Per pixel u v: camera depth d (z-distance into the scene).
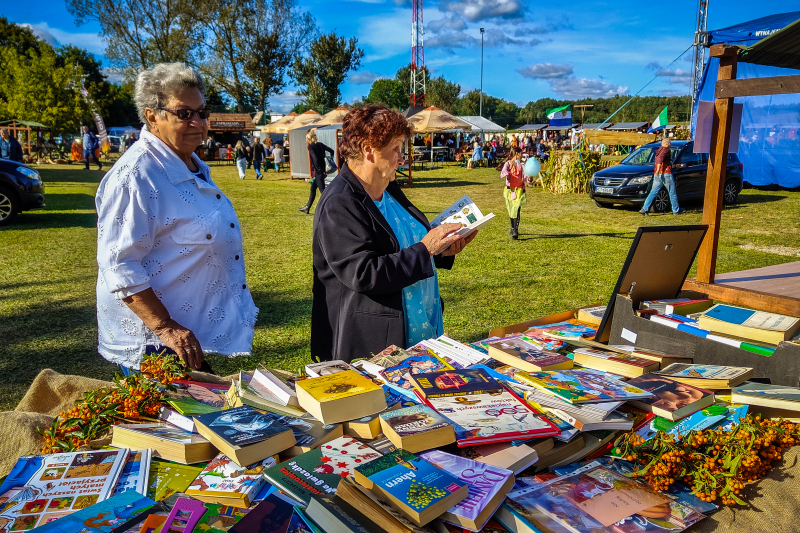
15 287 5.98
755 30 6.87
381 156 2.04
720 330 1.96
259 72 44.09
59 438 1.42
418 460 1.15
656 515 1.16
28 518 1.08
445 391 1.52
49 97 31.45
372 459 1.19
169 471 1.27
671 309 2.23
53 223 10.24
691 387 1.62
